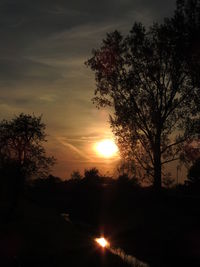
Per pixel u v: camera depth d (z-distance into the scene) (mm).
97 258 28469
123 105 49719
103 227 51031
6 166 49844
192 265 29578
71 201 84562
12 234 35156
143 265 29156
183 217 43625
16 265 23234
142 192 61281
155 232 41688
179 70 47562
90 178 100312
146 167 50938
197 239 35438
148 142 50281
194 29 47062
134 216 51219
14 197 50000
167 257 32062
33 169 50094
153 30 48688
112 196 64625
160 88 48406
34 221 46562
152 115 48844
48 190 94375
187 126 48188
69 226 47000
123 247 36406
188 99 47688
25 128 50062
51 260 25703
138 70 48844
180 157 49438
